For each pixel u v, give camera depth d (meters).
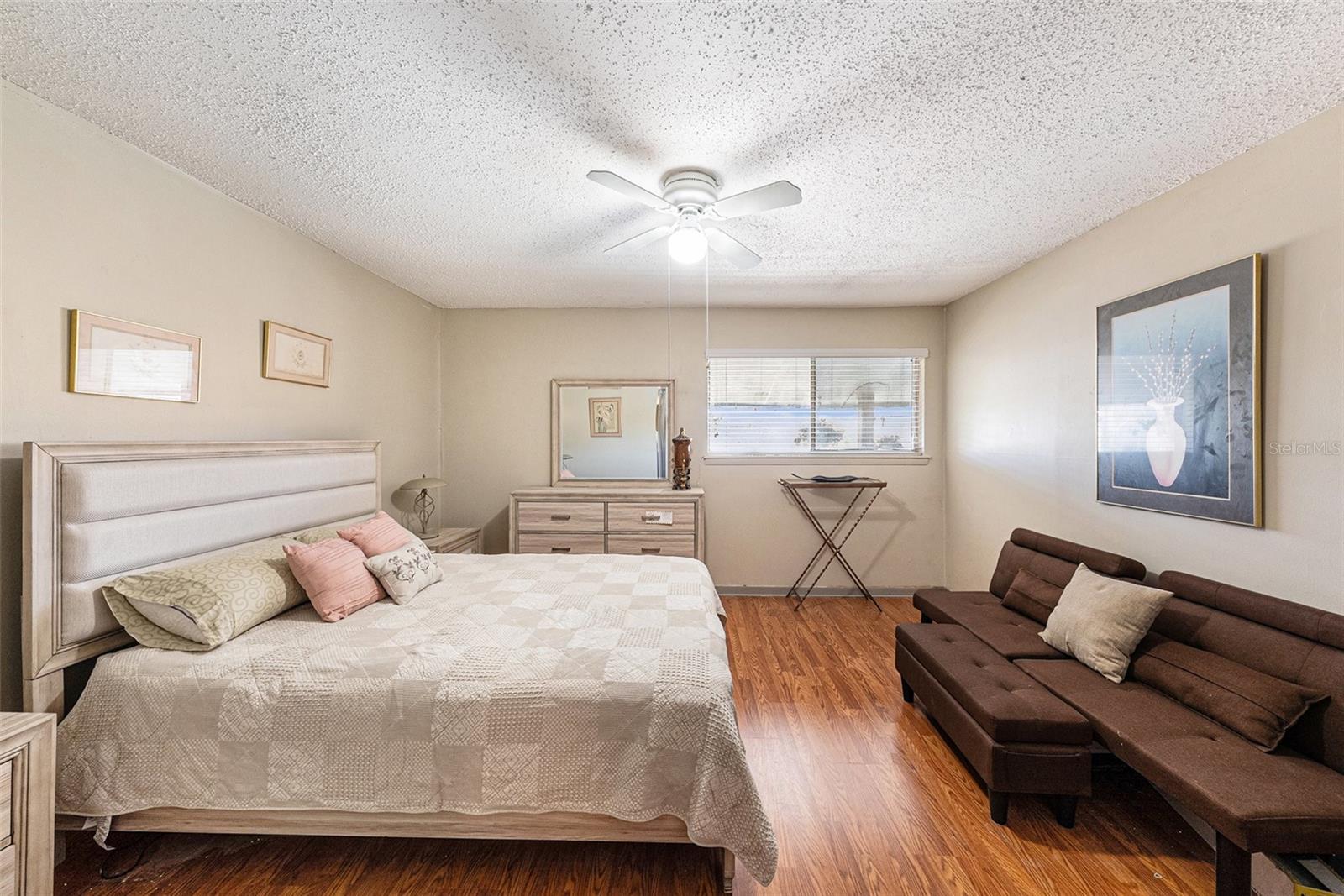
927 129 1.96
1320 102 1.78
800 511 4.73
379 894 1.66
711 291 4.16
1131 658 2.21
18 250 1.74
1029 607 2.81
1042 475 3.34
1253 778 1.53
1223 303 2.15
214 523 2.22
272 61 1.61
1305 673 1.69
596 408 4.73
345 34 1.49
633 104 1.81
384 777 1.66
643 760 1.64
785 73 1.65
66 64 1.62
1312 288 1.86
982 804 2.06
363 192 2.48
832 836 1.89
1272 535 1.99
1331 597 1.81
